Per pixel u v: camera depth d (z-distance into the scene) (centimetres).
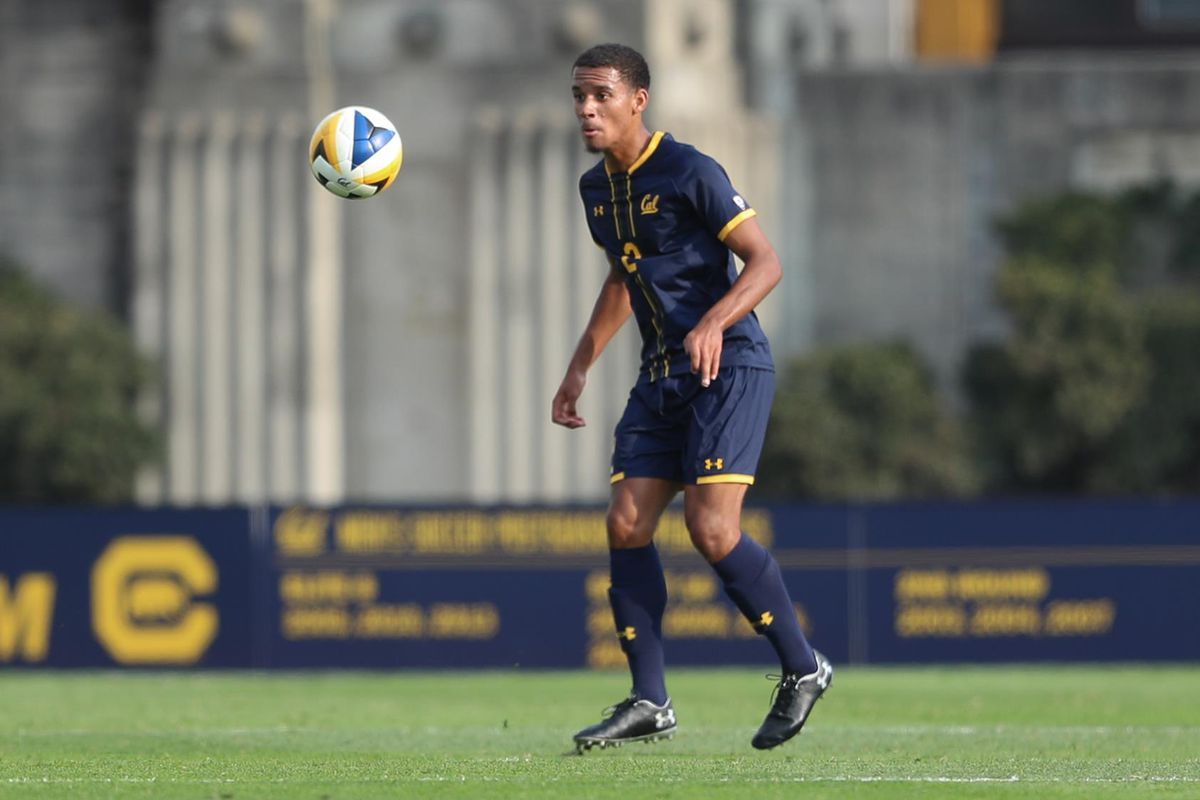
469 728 3734
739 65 15750
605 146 2588
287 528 6788
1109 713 4344
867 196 16038
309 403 15100
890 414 14475
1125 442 14712
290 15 15212
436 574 6806
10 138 16312
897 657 6781
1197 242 15762
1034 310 14900
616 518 2630
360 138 2842
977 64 16125
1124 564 6775
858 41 16850
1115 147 16212
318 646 6775
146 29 16288
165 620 6744
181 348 15175
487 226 15050
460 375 15262
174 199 15262
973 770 2531
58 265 16238
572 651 6806
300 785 2295
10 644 6731
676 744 3081
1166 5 17038
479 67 15162
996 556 6781
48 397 14438
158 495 15050
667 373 2612
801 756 2786
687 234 2602
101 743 3148
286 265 15150
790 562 6794
